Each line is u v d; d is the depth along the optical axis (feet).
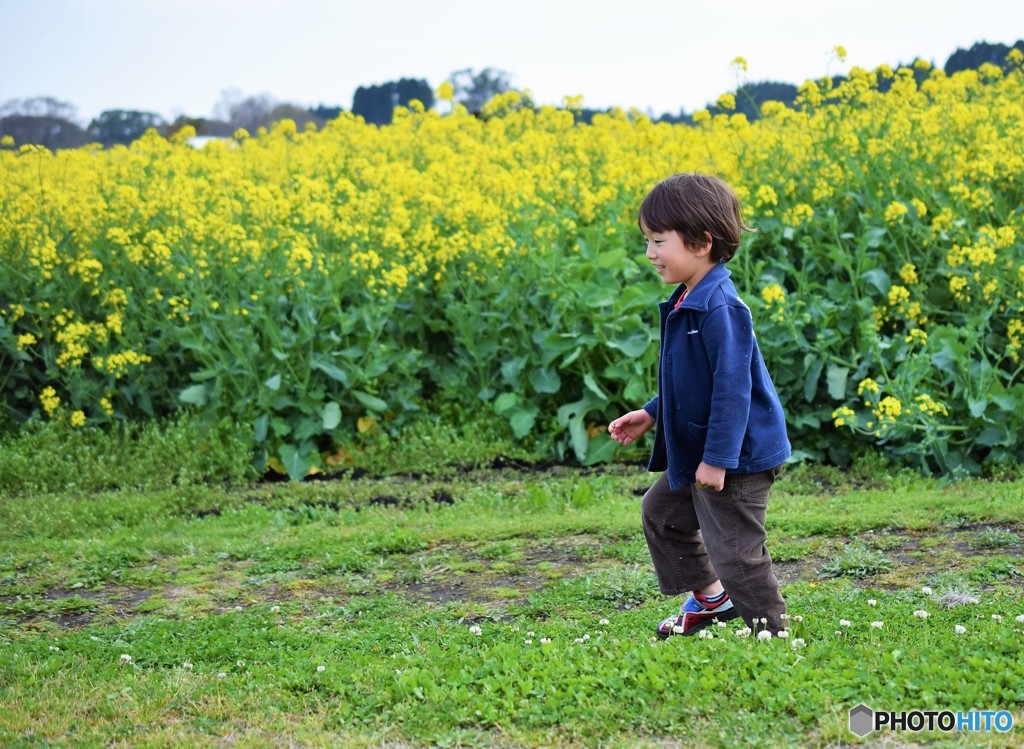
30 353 34.12
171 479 29.45
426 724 12.62
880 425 28.45
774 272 32.30
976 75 42.37
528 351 31.94
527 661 14.15
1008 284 29.66
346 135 50.70
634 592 18.75
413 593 19.70
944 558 19.71
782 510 23.94
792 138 36.52
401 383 32.53
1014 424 27.63
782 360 29.71
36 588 20.62
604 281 31.53
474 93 70.23
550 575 20.24
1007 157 32.60
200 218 34.24
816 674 12.78
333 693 13.94
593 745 11.90
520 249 32.37
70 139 68.03
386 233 32.78
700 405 14.57
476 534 22.94
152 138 47.67
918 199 32.94
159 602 19.58
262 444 30.71
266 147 54.44
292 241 32.30
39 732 13.07
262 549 22.58
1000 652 13.44
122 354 31.14
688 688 12.71
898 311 30.58
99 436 31.27
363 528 24.13
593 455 30.14
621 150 42.75
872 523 22.00
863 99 36.60
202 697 13.97
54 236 34.91
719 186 14.69
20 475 29.25
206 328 30.99
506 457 30.60
